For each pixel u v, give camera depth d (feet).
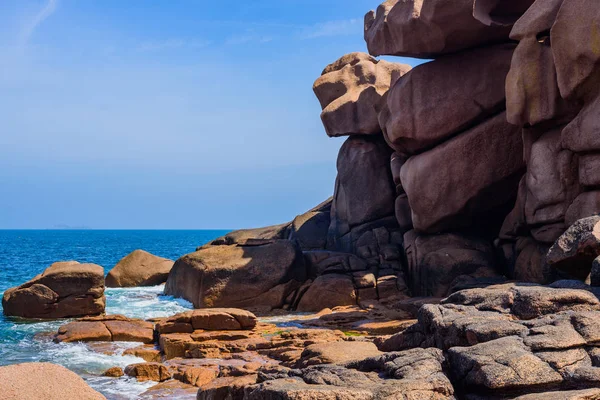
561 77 48.55
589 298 25.04
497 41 65.36
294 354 38.47
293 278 72.23
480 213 65.87
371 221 81.41
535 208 52.70
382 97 76.84
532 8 52.60
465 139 64.23
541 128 53.26
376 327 51.52
